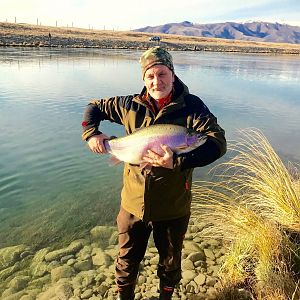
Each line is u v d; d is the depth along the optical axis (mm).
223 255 4645
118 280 3438
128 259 3336
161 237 3238
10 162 7699
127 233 3225
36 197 6297
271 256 4004
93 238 5145
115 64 30141
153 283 4098
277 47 126688
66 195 6430
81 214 5836
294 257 4039
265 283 3758
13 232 5258
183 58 47000
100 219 5707
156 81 2801
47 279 4242
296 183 5430
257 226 4406
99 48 59688
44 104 13211
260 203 5270
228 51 88312
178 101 2885
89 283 4105
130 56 41844
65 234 5254
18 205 6008
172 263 3305
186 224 3248
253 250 4266
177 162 2668
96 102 3275
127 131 3133
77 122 10945
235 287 3908
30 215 5734
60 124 10664
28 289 4082
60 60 30547
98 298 3873
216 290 3975
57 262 4543
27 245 4953
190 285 4047
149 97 3014
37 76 20609
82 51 46969
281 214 4758
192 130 2715
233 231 4852
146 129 2795
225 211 5246
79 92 16094
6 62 26219
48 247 4918
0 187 6570
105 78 21234
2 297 3961
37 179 6977
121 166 7773
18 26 80688
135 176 3035
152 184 2961
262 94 19016
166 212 3070
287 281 3666
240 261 4195
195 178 7340
